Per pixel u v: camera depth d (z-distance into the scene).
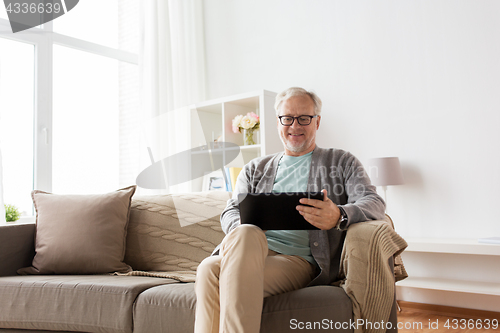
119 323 1.51
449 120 2.76
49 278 1.79
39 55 3.04
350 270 1.36
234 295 1.20
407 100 2.92
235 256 1.25
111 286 1.58
